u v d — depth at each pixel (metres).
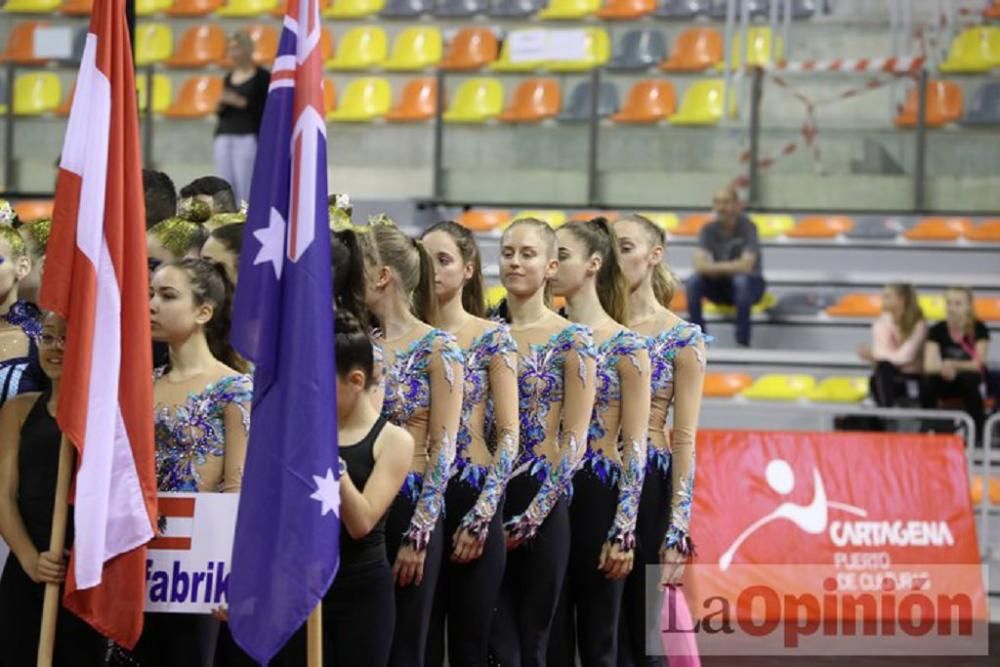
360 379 13.44
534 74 38.03
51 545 13.19
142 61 43.66
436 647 15.46
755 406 27.44
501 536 15.29
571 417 15.64
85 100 13.29
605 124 36.75
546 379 15.78
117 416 13.19
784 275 36.66
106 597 13.19
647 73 39.88
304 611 12.54
